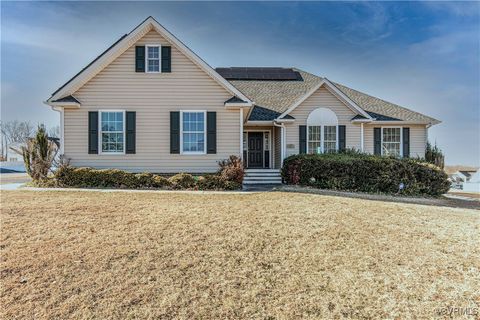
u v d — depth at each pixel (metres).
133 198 10.43
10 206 8.73
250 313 3.78
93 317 3.63
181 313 3.75
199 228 6.78
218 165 14.98
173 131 14.84
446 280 4.56
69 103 14.13
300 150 16.95
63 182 13.62
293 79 22.55
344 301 4.05
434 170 13.95
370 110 18.67
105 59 14.45
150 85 14.82
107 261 5.03
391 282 4.51
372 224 7.29
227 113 15.09
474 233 6.73
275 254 5.44
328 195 11.64
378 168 13.77
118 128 14.77
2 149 58.03
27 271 4.65
